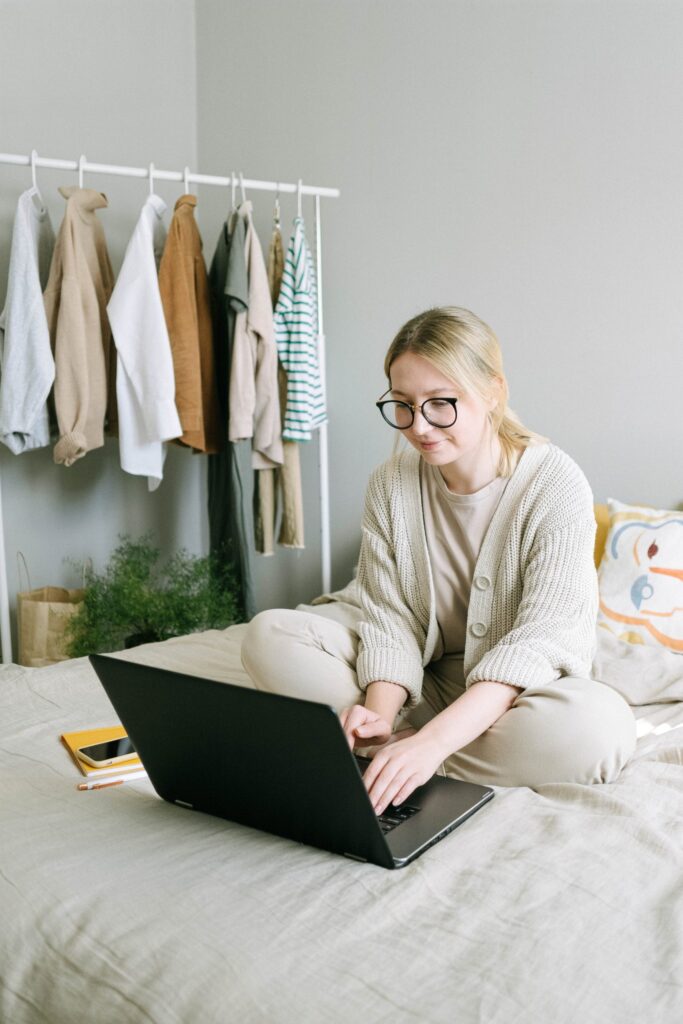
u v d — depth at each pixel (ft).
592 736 4.00
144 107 10.43
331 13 9.29
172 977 2.64
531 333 8.07
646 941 2.69
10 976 2.94
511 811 3.67
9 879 3.20
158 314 8.11
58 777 4.22
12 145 9.37
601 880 3.04
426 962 2.60
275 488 10.02
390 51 8.83
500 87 8.04
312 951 2.67
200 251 8.68
